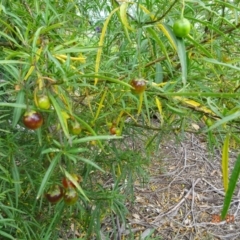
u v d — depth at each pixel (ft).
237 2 0.90
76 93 1.04
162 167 2.23
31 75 0.69
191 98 0.91
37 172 1.05
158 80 0.91
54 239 1.30
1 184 0.99
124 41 1.06
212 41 0.91
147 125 1.22
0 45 0.89
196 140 2.54
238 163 0.50
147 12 0.69
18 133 0.99
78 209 1.42
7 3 0.85
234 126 0.83
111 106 1.00
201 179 2.29
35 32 0.71
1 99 0.94
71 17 1.10
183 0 0.68
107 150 1.34
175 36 0.68
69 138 0.65
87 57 0.92
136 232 1.91
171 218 2.03
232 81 1.01
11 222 1.03
